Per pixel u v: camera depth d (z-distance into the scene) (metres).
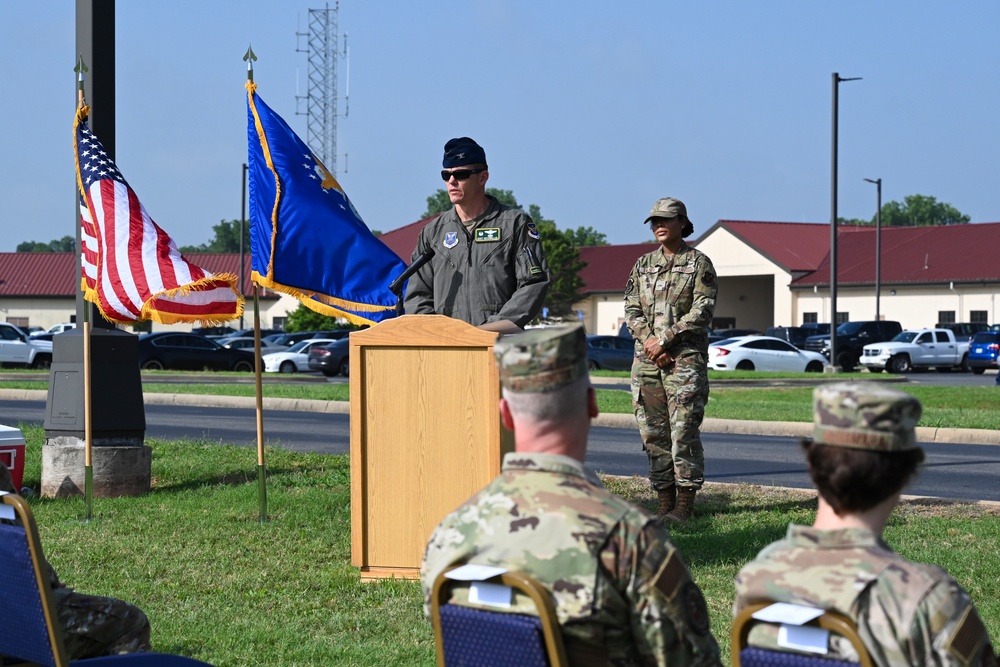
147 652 4.45
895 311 62.53
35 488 10.53
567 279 69.75
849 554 2.63
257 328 8.73
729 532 8.18
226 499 9.61
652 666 2.79
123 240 8.77
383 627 6.00
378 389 6.93
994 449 14.55
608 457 13.67
